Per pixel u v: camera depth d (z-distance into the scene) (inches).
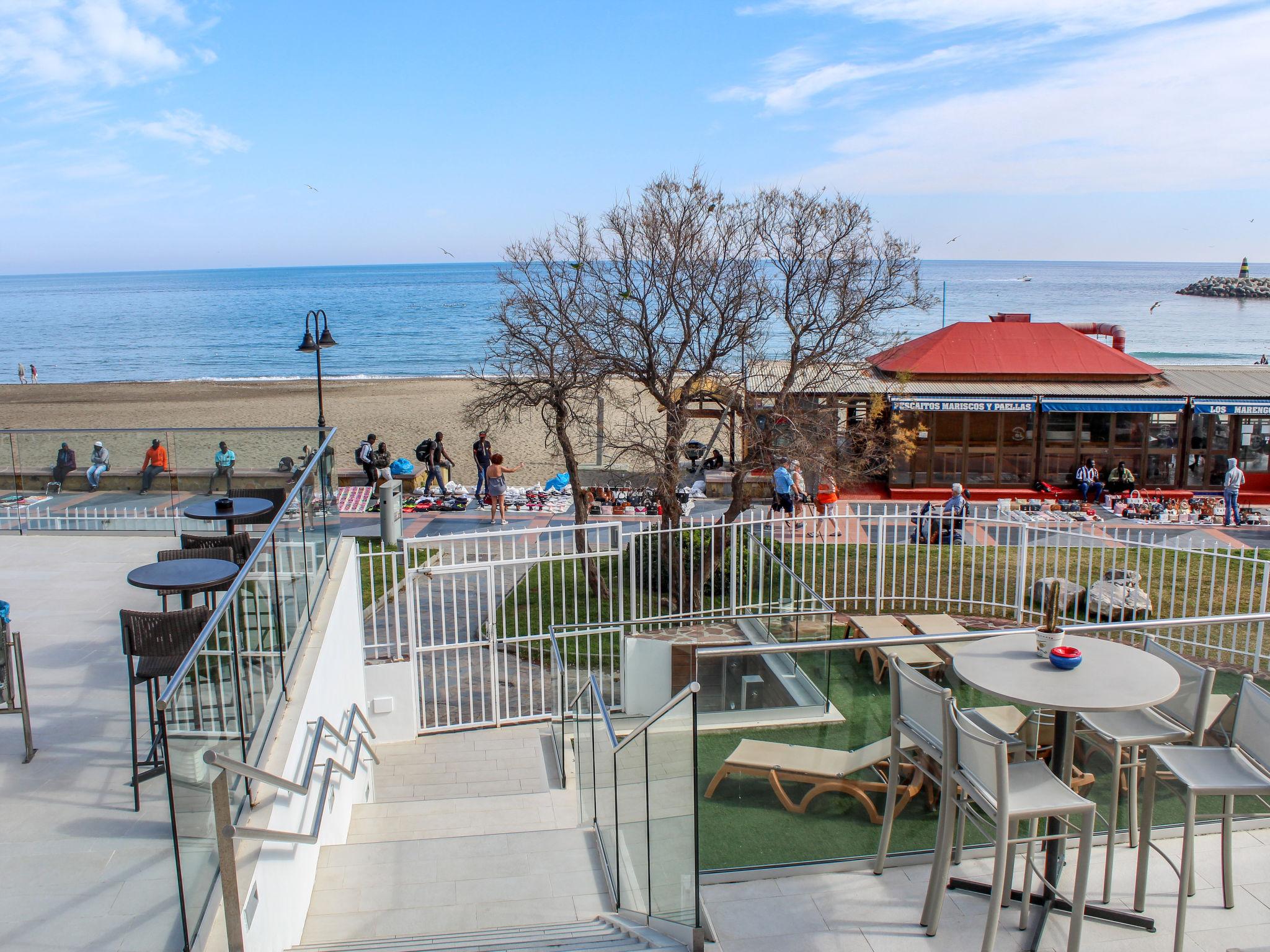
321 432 423.5
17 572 382.6
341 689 342.3
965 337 1112.8
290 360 3440.0
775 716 203.2
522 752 426.0
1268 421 1014.4
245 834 171.9
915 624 467.2
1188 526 884.0
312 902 235.9
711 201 813.9
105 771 223.1
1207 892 192.5
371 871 252.5
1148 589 563.5
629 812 222.4
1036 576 665.6
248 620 214.2
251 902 176.7
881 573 567.2
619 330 750.5
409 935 219.8
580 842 271.0
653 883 200.7
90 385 2691.9
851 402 1016.2
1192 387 1046.4
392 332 4392.2
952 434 1034.1
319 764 262.2
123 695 265.1
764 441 730.8
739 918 186.5
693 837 168.9
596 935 198.5
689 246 781.9
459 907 234.8
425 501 1011.9
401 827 323.9
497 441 1571.1
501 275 1085.1
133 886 177.0
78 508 454.9
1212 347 3444.9
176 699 152.0
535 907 235.3
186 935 150.3
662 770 187.5
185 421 1903.3
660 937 190.7
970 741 169.3
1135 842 209.0
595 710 286.7
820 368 820.0
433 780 396.5
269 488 439.5
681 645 397.1
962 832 190.1
